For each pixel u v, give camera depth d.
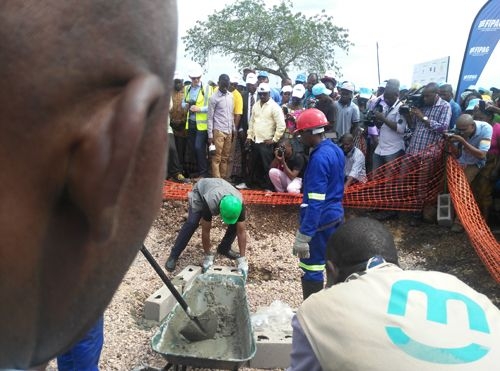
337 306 1.40
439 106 7.03
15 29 0.38
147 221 0.48
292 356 1.48
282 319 4.26
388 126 7.49
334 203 4.32
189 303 4.22
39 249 0.41
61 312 0.45
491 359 1.24
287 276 6.12
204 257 5.88
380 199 7.53
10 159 0.38
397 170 7.39
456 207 6.38
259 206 7.86
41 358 0.48
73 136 0.38
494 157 6.59
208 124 8.24
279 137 8.05
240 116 8.84
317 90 7.48
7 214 0.39
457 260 6.45
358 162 7.66
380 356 1.26
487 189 6.66
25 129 0.38
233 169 9.34
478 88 9.16
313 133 4.15
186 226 5.69
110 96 0.40
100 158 0.37
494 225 6.89
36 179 0.39
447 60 9.62
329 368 1.33
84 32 0.39
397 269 1.57
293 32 25.84
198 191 5.56
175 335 3.88
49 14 0.38
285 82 10.76
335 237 1.85
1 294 0.41
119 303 4.87
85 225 0.41
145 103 0.39
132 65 0.40
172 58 0.46
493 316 1.36
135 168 0.45
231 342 3.98
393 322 1.31
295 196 7.71
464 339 1.27
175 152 8.36
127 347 4.09
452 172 6.69
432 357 1.24
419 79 10.38
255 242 7.02
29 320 0.43
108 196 0.38
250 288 5.69
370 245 1.75
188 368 3.81
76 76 0.39
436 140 7.05
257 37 26.56
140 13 0.41
